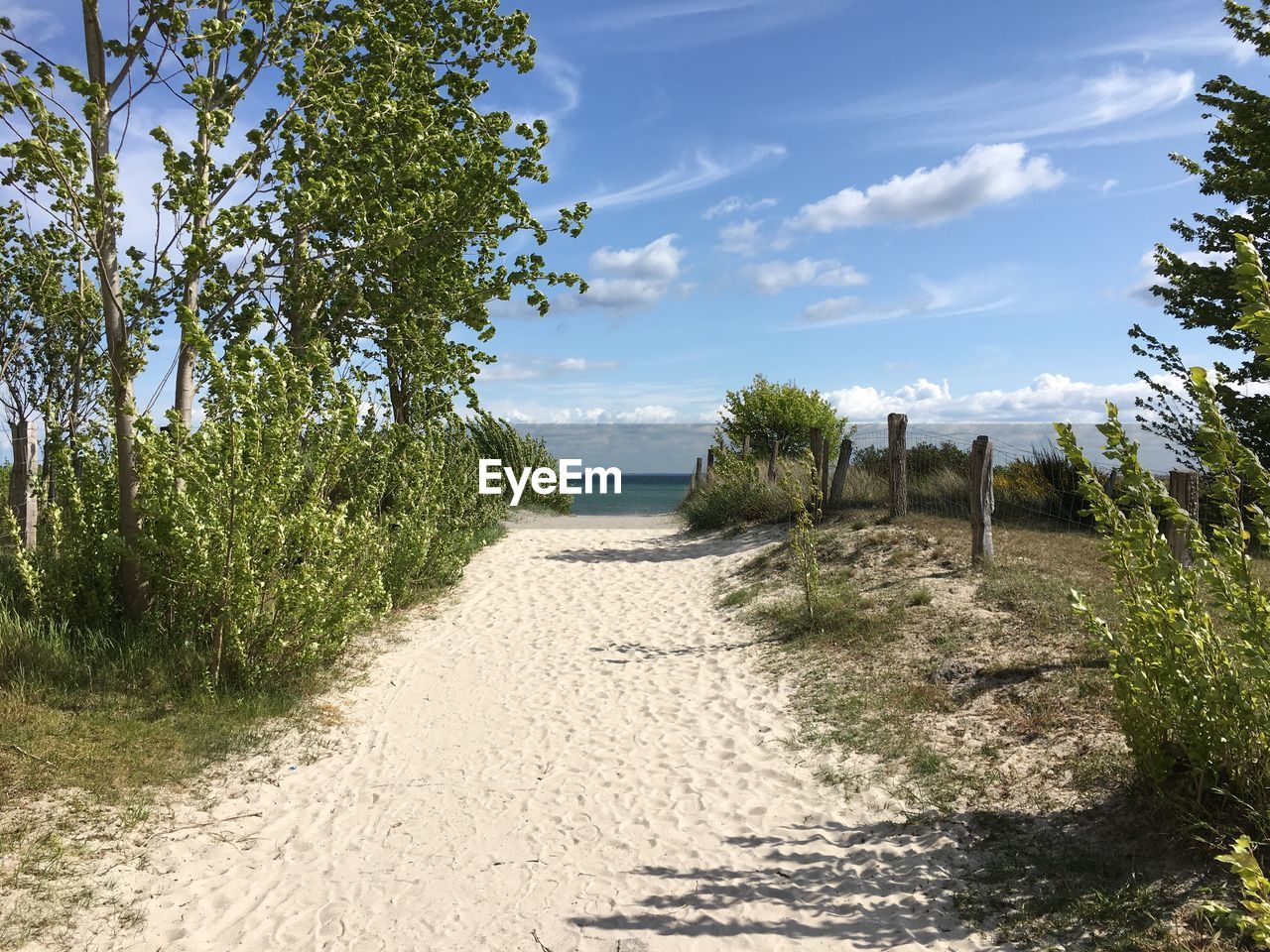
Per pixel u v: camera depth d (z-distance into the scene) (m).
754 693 7.31
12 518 7.69
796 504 9.74
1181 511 3.72
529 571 13.68
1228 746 3.71
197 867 4.57
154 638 7.18
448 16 12.40
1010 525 12.16
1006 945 3.55
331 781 5.81
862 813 4.94
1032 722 5.50
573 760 6.18
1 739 5.38
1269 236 11.36
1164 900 3.56
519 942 3.90
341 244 10.49
